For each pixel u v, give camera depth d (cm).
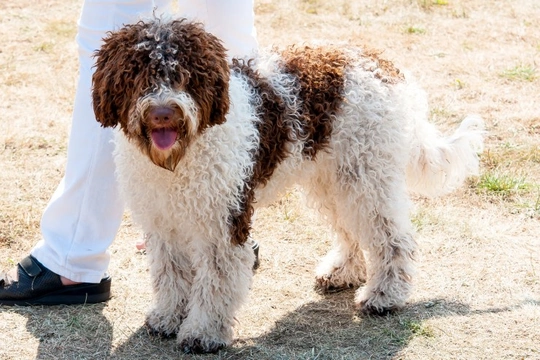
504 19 1192
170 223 481
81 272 536
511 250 610
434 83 950
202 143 445
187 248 496
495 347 488
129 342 502
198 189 454
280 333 512
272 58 516
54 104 891
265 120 479
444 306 537
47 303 539
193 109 421
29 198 690
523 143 793
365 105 514
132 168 461
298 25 1154
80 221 531
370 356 483
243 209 471
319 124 505
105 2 505
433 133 562
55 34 1112
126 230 646
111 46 434
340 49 537
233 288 486
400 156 532
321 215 570
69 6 1243
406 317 525
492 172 732
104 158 521
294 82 500
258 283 575
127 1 507
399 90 532
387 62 543
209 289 484
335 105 509
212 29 545
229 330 495
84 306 540
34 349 491
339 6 1238
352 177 523
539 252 606
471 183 713
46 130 827
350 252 568
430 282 568
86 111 515
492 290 556
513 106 884
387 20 1183
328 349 491
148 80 416
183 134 427
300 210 676
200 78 425
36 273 536
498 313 525
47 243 538
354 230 539
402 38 1109
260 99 482
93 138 517
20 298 536
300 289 570
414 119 546
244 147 463
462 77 970
